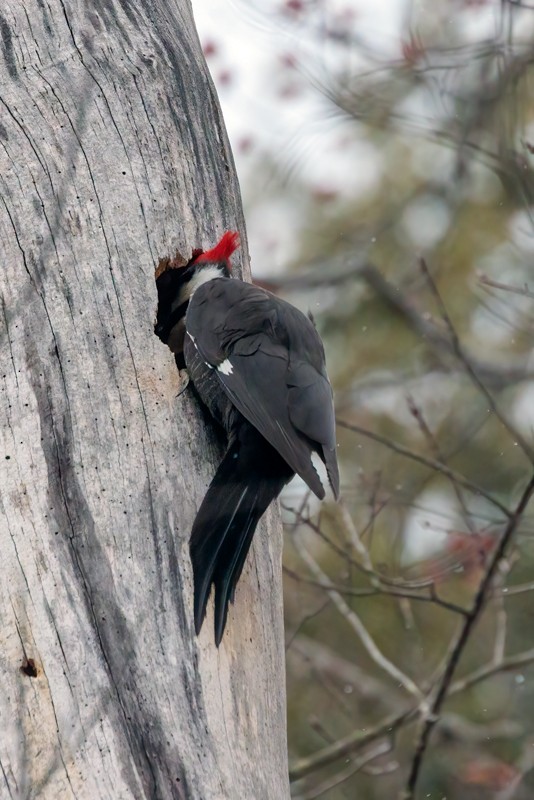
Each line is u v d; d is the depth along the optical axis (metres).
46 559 6.96
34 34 9.04
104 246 8.16
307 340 8.41
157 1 9.70
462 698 16.31
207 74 9.81
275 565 8.18
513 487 16.61
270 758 7.05
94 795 6.22
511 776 15.20
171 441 7.60
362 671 16.03
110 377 7.66
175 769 6.37
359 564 12.35
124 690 6.57
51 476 7.24
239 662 7.08
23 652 6.71
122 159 8.58
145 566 7.05
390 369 17.56
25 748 6.42
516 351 17.69
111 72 8.95
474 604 12.11
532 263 17.53
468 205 18.16
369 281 17.84
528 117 16.86
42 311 7.80
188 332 8.24
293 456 7.27
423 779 15.62
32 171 8.32
